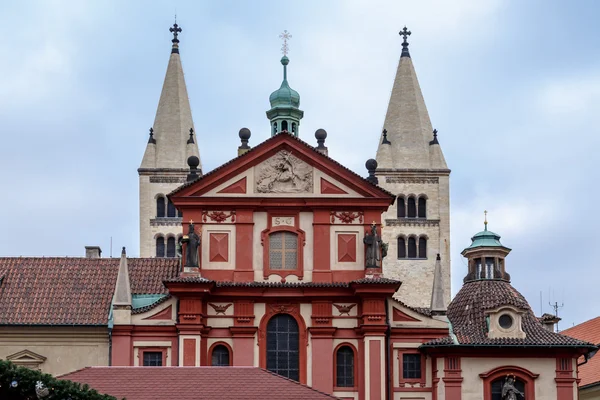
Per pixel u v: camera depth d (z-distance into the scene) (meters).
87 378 70.38
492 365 91.25
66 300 93.69
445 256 161.50
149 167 160.00
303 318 91.94
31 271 96.81
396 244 161.25
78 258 98.38
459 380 90.69
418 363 91.88
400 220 161.50
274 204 93.31
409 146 165.25
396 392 90.94
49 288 95.00
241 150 100.25
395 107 167.38
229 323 91.62
